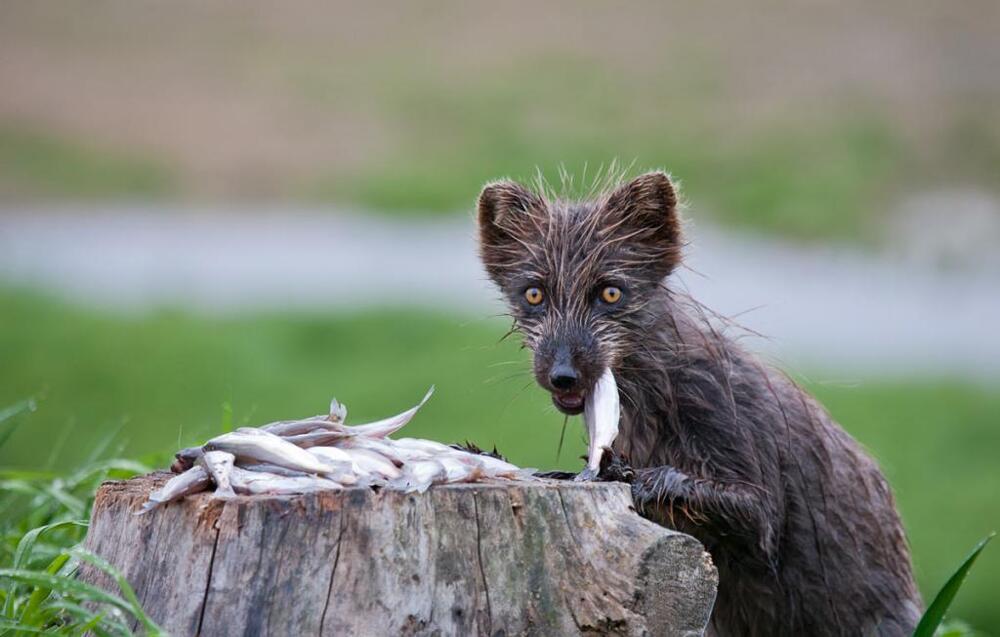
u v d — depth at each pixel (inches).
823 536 284.0
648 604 195.0
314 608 187.5
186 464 203.2
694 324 292.8
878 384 703.7
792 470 283.1
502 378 309.6
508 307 304.3
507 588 191.3
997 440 596.7
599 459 231.3
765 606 284.0
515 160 1400.1
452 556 190.2
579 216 299.6
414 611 188.1
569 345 277.3
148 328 738.2
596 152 1397.6
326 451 199.3
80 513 270.2
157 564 194.4
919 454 574.2
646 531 197.5
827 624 286.4
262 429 205.5
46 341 693.3
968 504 534.3
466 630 189.2
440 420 550.0
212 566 189.9
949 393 675.4
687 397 281.7
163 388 615.2
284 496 191.2
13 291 878.4
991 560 497.4
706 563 198.5
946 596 223.9
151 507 195.5
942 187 1307.8
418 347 683.4
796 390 293.3
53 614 207.3
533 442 518.9
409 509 189.9
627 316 286.4
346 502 189.3
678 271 319.9
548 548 193.8
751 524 264.1
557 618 191.9
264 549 189.0
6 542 267.4
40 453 538.3
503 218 307.1
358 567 188.1
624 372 287.9
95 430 560.4
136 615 183.9
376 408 574.6
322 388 610.9
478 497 192.4
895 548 293.6
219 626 188.1
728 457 276.8
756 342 362.0
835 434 292.4
